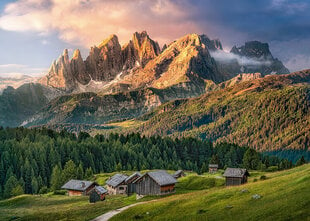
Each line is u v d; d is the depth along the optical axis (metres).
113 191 124.88
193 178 117.75
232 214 51.59
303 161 186.50
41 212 86.50
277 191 56.94
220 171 192.00
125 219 64.31
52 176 167.50
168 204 66.94
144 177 96.62
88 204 94.25
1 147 195.62
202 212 56.38
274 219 44.66
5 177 171.50
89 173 181.38
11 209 101.50
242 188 67.06
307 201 46.62
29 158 187.25
